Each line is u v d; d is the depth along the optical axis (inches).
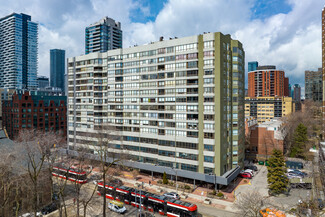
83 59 3376.0
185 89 2488.9
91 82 3289.9
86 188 2463.1
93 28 6387.8
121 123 2997.0
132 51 2903.5
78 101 3459.6
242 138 2800.2
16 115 4382.4
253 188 2377.0
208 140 2354.8
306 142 3673.7
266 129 3336.6
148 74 2763.3
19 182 1664.6
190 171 2433.6
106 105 3179.1
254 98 7357.3
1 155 1537.9
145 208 1985.7
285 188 2165.4
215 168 2321.6
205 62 2367.1
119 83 3016.7
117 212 1920.5
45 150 1715.1
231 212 1881.2
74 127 3511.3
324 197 1839.3
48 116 4756.4
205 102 2369.6
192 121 2440.9
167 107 2613.2
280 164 2202.3
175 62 2554.1
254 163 3341.5
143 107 2807.6
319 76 7101.4
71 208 2009.1
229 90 2506.2
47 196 2037.4
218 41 2294.5
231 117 2564.0
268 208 1722.4
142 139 2817.4
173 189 2380.7
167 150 2605.8
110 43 6417.3
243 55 2815.0
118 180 2503.7
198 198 2164.1
